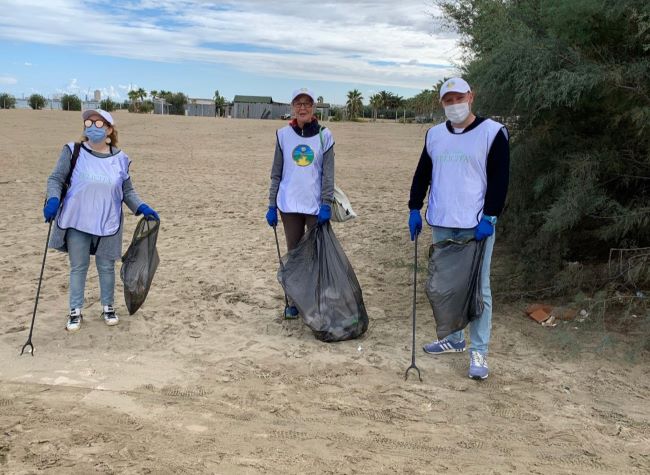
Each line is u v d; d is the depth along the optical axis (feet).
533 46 16.80
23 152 73.36
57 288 21.03
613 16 15.67
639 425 12.40
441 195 14.49
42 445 11.07
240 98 295.89
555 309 18.35
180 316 18.52
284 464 10.71
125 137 102.01
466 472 10.64
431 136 14.76
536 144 18.25
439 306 14.38
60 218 16.44
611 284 18.52
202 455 10.92
